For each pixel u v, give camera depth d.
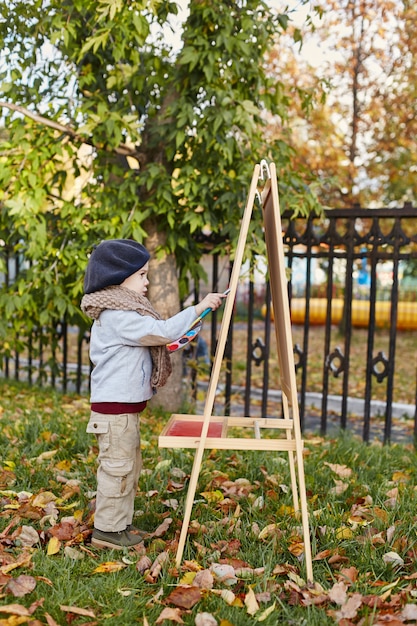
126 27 4.50
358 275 16.50
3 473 3.57
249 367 5.36
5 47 4.93
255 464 3.94
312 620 2.20
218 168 4.95
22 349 6.06
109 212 5.04
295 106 9.79
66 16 4.81
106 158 5.26
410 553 2.70
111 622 2.17
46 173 5.28
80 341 6.12
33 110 5.25
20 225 5.16
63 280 5.45
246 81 5.10
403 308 15.38
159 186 4.89
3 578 2.40
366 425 4.95
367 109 10.40
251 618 2.22
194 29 4.80
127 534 2.83
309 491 3.51
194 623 2.19
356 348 12.91
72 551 2.70
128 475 2.78
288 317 2.44
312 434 5.16
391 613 2.25
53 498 3.27
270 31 5.13
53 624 2.11
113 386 2.75
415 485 3.70
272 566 2.61
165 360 2.86
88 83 4.93
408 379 9.83
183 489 3.49
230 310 2.49
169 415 5.27
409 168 11.88
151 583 2.47
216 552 2.67
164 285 5.36
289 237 5.13
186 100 4.88
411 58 10.02
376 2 9.32
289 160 5.26
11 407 5.32
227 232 4.96
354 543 2.79
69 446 4.19
